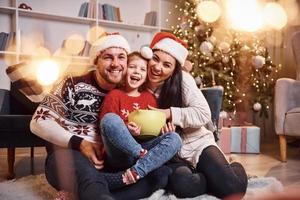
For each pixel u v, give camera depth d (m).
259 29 3.80
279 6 4.02
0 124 1.73
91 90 1.29
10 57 3.30
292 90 2.66
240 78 3.46
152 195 1.18
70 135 1.16
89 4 3.68
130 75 1.26
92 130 1.24
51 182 1.17
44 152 2.95
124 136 1.09
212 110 1.74
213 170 1.26
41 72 2.83
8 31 3.37
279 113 2.60
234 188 1.24
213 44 3.43
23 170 2.18
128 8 4.10
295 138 3.72
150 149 1.16
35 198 1.34
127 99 1.25
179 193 1.24
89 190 1.01
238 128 3.09
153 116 1.18
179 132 1.37
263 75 3.59
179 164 1.31
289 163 2.52
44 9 3.57
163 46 1.32
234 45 3.47
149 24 4.09
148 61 1.33
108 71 1.26
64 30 3.69
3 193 1.41
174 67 1.35
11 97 2.10
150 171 1.15
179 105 1.36
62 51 3.53
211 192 1.30
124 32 4.05
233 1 3.60
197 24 3.57
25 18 3.46
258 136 3.05
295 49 3.11
